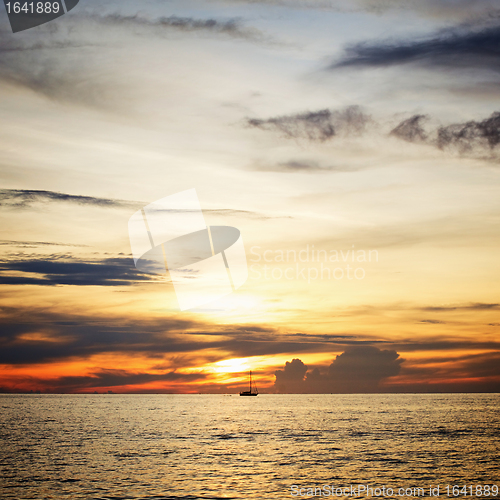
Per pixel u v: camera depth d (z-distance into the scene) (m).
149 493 31.42
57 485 33.34
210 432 69.81
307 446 53.84
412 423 86.38
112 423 85.75
